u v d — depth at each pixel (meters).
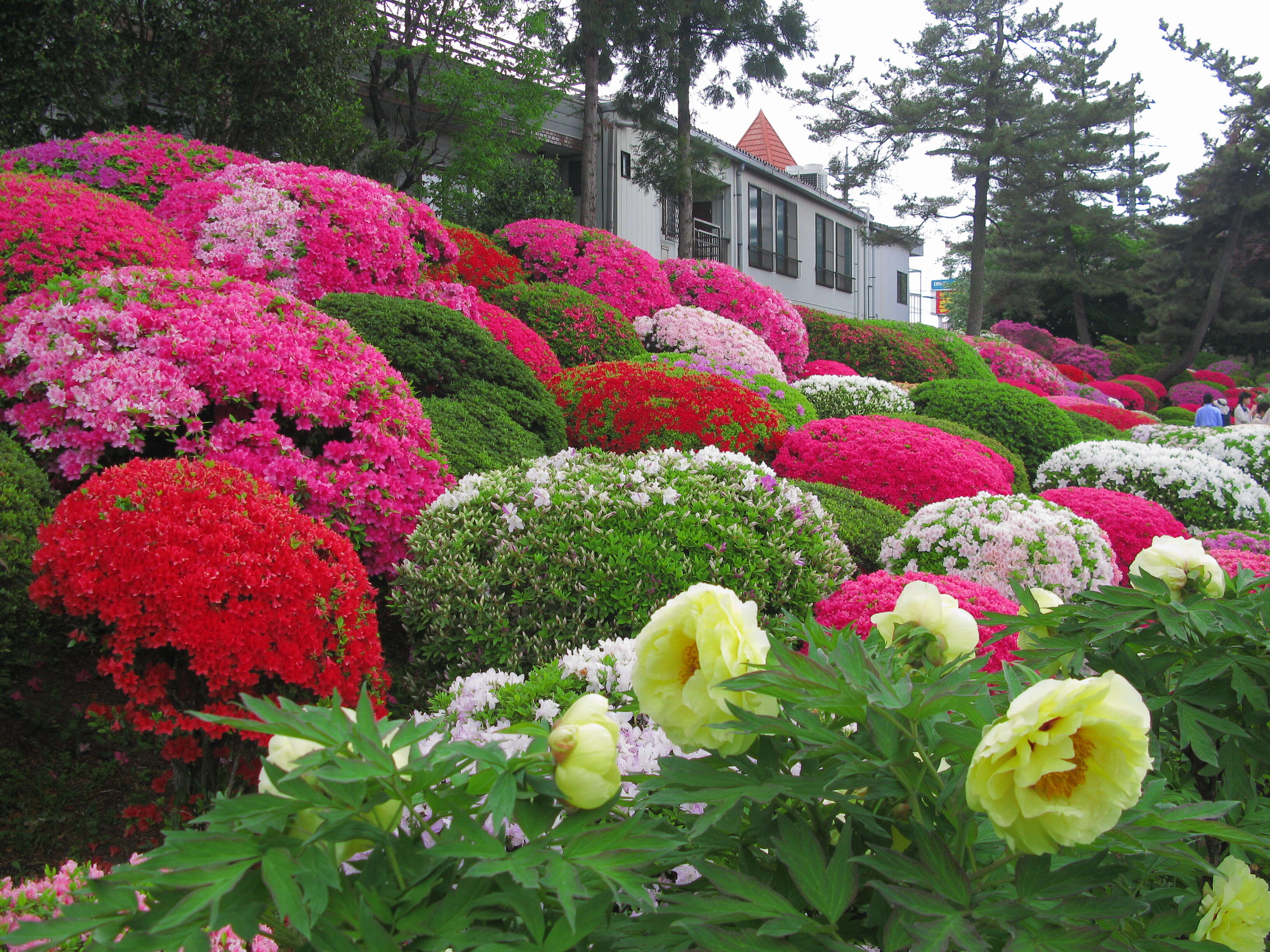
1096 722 0.93
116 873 0.94
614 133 24.70
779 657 1.11
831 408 13.04
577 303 11.71
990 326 44.03
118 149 7.97
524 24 19.59
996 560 5.24
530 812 1.10
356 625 3.42
